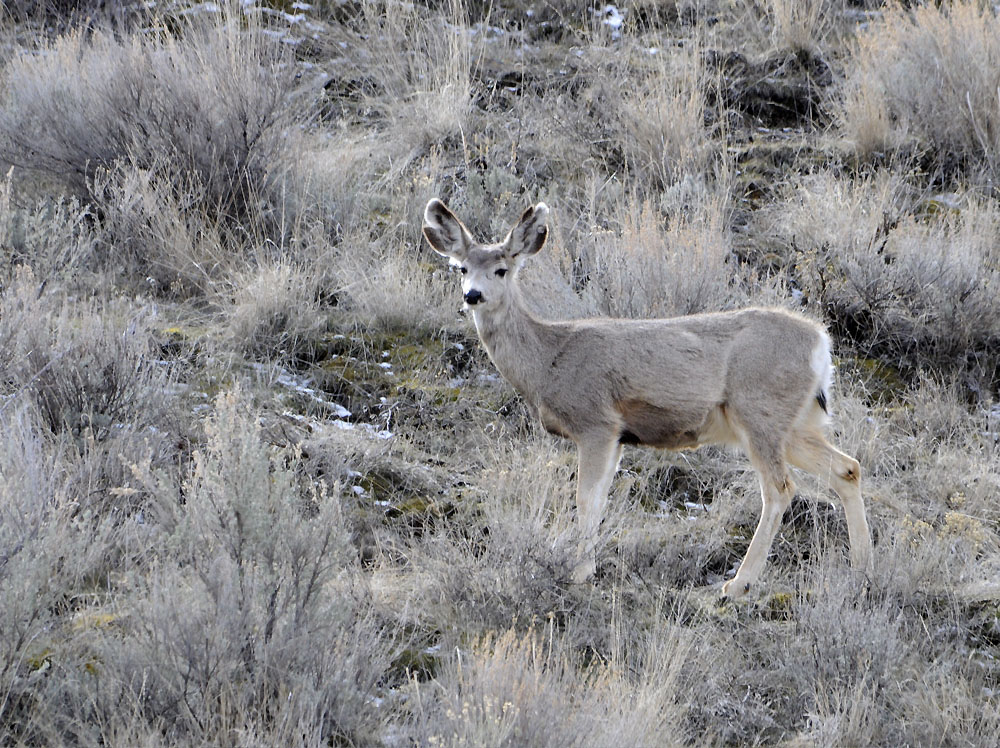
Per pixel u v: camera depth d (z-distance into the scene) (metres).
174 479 23.83
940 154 41.47
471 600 22.14
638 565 24.80
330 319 32.91
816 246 36.81
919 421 31.02
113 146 36.38
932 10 44.50
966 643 22.30
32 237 31.48
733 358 25.42
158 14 46.19
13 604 18.22
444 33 47.12
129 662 17.92
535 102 44.50
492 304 26.38
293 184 37.41
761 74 46.25
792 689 20.91
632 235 33.44
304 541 19.75
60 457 23.30
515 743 17.22
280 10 48.69
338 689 18.55
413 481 27.09
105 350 26.61
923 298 34.38
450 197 38.94
